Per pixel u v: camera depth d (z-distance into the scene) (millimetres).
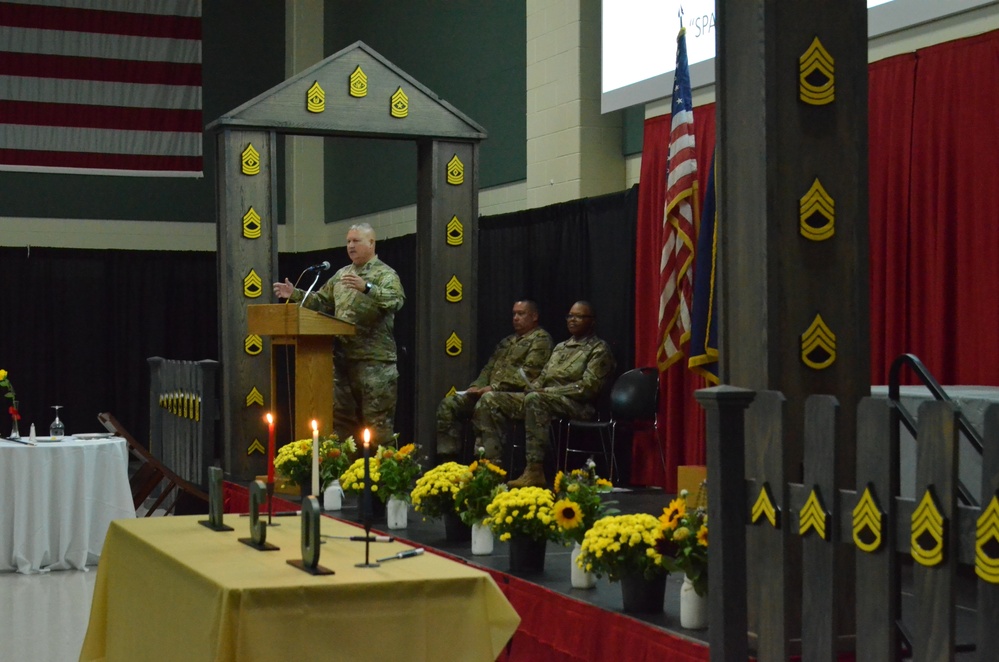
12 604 6391
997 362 6145
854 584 3594
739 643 3289
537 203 10414
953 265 6453
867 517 2934
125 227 14266
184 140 14398
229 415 8852
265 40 14875
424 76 12570
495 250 10836
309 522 3209
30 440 7785
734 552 3299
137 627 3727
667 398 8531
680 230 7828
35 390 13797
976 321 6285
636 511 7289
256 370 8898
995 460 2602
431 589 3111
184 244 14500
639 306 8883
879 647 2912
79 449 7469
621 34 9273
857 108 3676
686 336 7793
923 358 6656
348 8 14289
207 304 14445
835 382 3650
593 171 9844
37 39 13844
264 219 8914
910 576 4656
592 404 8547
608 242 9367
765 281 3582
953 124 6434
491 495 5496
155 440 10562
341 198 14570
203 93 14578
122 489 7684
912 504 2836
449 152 9344
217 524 4027
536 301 10281
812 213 3629
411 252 12273
